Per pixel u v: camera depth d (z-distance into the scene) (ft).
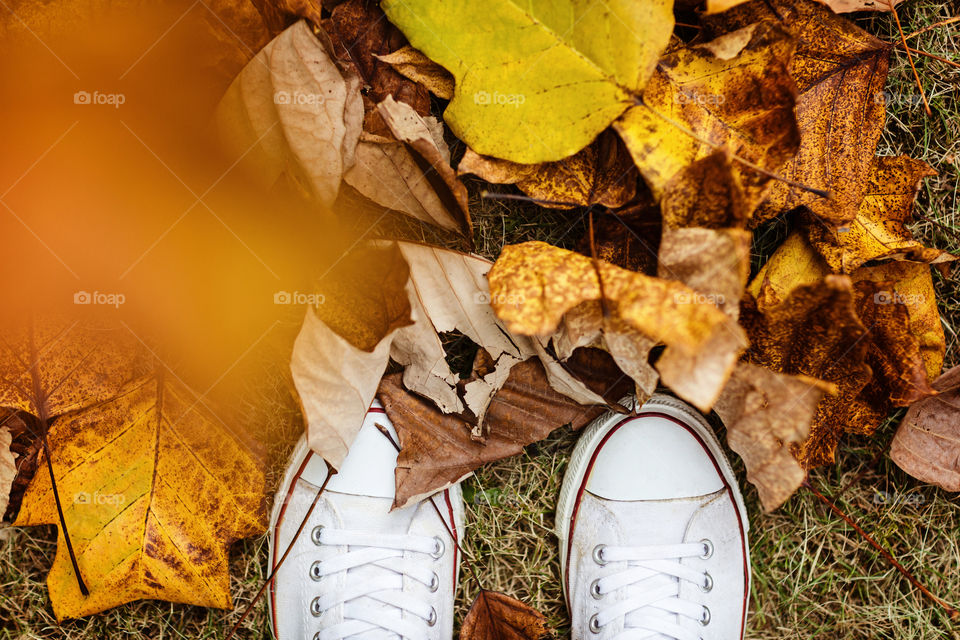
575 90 2.93
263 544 3.85
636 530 3.87
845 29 3.20
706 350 2.61
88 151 3.27
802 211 3.42
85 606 3.44
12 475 3.34
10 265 3.24
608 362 3.41
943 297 3.91
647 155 2.97
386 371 3.76
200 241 3.33
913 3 3.76
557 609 4.00
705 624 3.91
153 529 3.41
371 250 3.21
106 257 3.31
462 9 2.92
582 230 3.64
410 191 3.26
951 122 3.84
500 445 3.53
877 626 4.01
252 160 3.18
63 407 3.27
